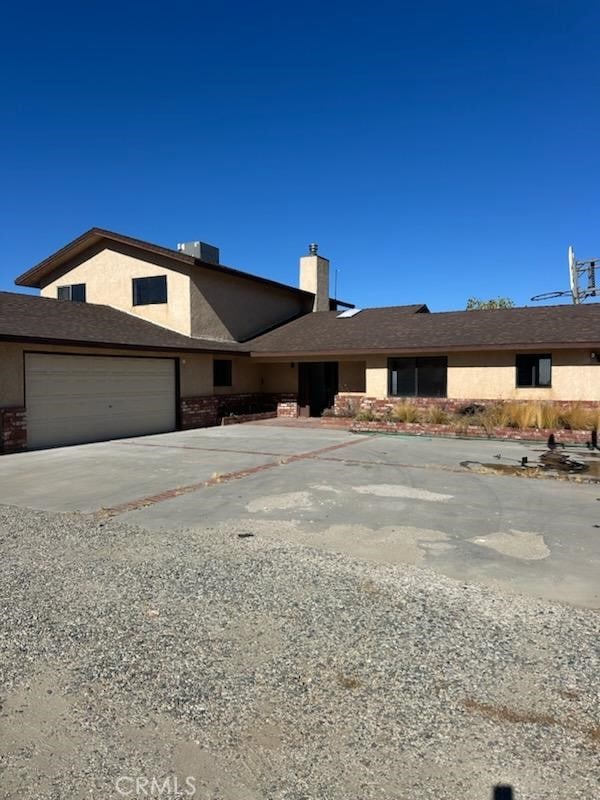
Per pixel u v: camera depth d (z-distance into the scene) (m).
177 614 4.10
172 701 3.06
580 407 14.58
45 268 21.73
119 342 14.63
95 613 4.13
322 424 18.73
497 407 15.48
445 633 3.80
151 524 6.56
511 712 2.95
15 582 4.74
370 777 2.49
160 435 16.33
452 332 18.25
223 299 21.06
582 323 16.81
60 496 8.15
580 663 3.41
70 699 3.08
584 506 7.38
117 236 20.09
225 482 9.04
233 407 20.62
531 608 4.19
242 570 4.98
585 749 2.66
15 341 12.34
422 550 5.54
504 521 6.62
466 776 2.48
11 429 12.75
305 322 23.97
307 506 7.38
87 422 14.78
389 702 3.04
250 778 2.49
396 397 18.31
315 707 3.00
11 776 2.50
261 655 3.53
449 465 10.66
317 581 4.72
